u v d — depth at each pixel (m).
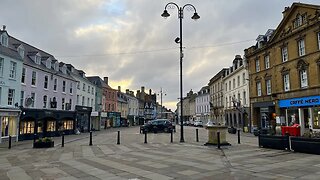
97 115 49.16
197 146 15.82
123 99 73.19
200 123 64.69
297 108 28.03
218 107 58.44
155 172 8.66
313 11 25.92
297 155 11.76
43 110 30.41
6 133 24.72
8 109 24.09
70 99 38.62
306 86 26.80
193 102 91.75
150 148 15.39
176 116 120.88
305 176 7.75
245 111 39.97
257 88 36.31
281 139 13.70
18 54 26.89
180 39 20.05
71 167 9.88
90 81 51.66
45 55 35.97
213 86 65.06
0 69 23.92
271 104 32.56
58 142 21.77
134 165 9.99
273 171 8.48
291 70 28.86
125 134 30.91
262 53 34.81
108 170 9.16
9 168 9.92
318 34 25.53
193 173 8.38
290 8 28.73
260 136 15.04
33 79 29.83
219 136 14.65
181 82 20.02
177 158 11.40
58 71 35.81
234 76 46.66
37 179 8.02
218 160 10.69
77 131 37.56
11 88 25.22
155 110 104.50
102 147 16.47
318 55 25.22
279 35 31.11
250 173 8.26
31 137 28.38
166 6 19.92
